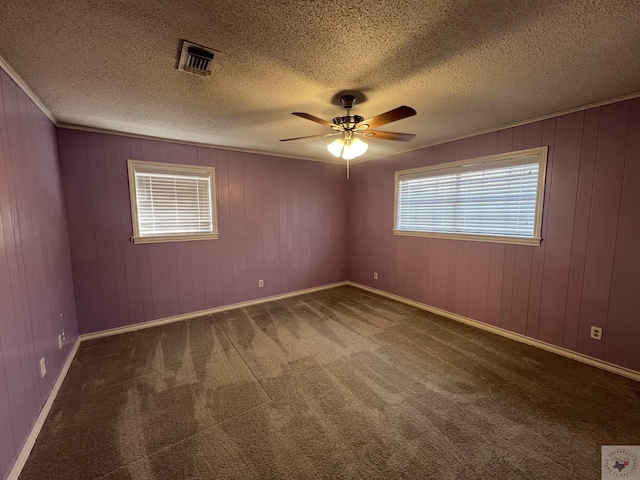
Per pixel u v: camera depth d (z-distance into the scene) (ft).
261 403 6.57
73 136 9.46
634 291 7.36
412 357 8.64
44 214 7.34
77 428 5.84
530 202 9.25
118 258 10.50
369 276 15.98
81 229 9.77
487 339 9.87
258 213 13.76
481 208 10.59
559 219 8.55
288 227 14.83
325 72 6.00
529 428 5.75
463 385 7.22
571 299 8.46
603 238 7.78
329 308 13.16
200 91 6.89
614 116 7.41
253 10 4.12
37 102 7.21
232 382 7.39
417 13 4.17
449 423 5.91
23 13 4.09
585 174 7.98
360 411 6.28
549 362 8.31
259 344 9.53
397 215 14.03
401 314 12.34
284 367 8.10
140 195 10.85
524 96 7.26
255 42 4.94
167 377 7.64
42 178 7.36
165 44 4.99
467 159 10.80
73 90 6.77
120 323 10.67
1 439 4.56
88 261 9.96
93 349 9.28
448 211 11.75
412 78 6.26
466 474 4.76
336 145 7.64
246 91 6.89
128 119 8.86
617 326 7.66
